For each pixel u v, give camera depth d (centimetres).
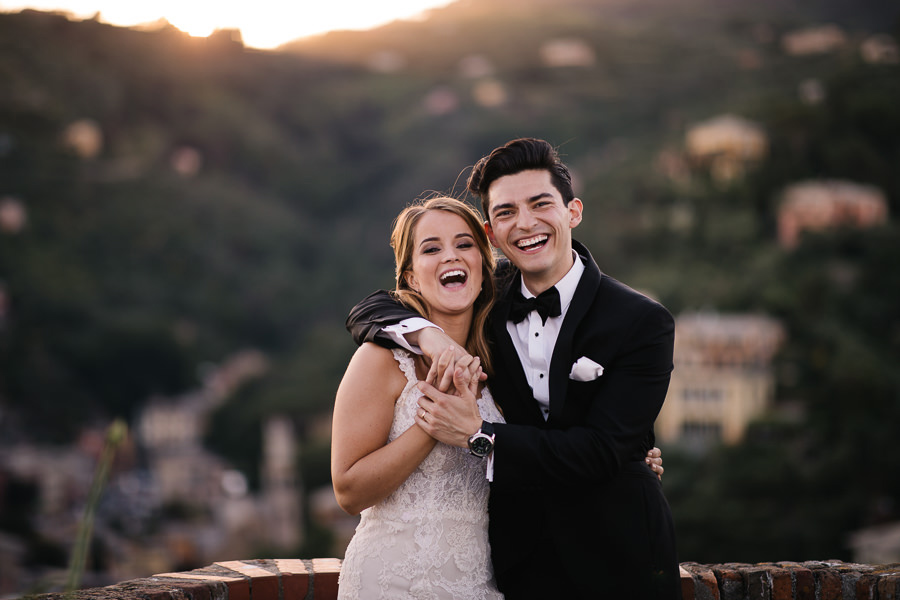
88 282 9925
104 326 9212
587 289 227
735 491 3819
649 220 7538
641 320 219
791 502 3712
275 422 7794
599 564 216
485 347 241
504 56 17400
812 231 6744
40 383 8138
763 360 5306
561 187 233
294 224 12631
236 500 6612
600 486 219
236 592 240
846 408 4369
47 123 11781
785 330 5588
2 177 10631
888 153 7862
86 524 131
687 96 13275
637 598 214
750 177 7712
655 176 8194
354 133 15012
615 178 8581
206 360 9700
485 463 228
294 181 13975
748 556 3441
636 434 214
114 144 12644
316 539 4659
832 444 4119
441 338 221
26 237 9994
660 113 12862
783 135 8006
